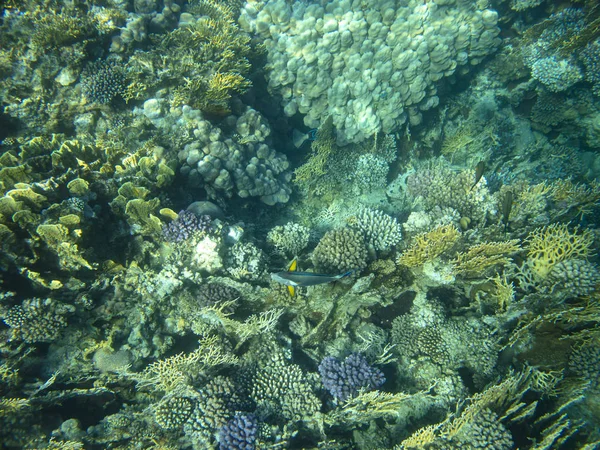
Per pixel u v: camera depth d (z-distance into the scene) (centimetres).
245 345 138
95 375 129
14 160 145
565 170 238
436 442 117
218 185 170
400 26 192
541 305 132
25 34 162
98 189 145
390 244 153
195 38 176
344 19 191
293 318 148
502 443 112
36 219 126
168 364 127
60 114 171
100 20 169
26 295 127
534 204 162
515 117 251
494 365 132
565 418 122
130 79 170
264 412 124
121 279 137
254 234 179
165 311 138
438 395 131
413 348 140
